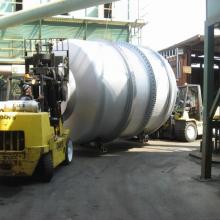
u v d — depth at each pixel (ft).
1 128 32.04
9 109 33.94
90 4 45.68
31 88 38.04
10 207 26.63
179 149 53.72
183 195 29.48
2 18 55.72
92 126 45.83
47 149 32.60
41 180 34.06
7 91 39.65
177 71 78.54
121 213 25.21
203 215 24.84
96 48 47.50
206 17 33.99
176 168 39.81
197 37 72.74
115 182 33.76
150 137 67.56
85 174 37.14
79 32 98.17
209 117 34.17
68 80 42.78
